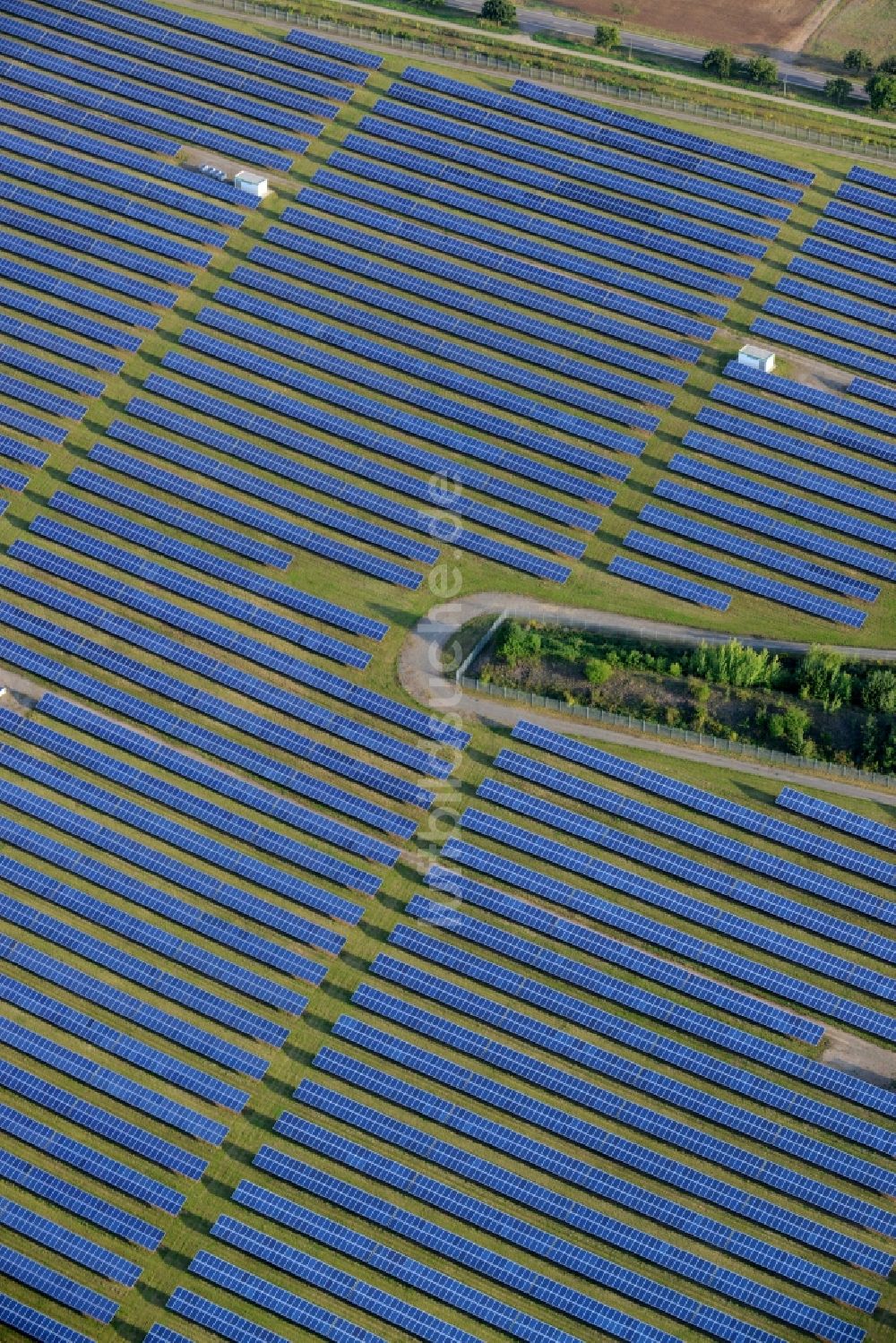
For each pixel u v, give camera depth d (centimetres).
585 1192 11138
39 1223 11456
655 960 11919
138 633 14025
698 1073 11450
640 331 15325
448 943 12162
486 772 12900
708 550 13962
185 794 13112
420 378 15250
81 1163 11644
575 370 15112
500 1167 11262
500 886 12388
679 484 14338
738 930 11975
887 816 12350
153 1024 12125
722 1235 10862
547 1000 11838
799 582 13738
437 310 15688
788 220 16012
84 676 13850
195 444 15062
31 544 14675
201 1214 11350
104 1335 11000
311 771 13112
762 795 12544
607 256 15912
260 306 15862
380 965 12112
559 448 14612
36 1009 12325
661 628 13562
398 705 13288
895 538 13788
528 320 15512
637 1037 11625
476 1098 11538
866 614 13488
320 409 15138
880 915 11931
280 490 14638
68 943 12562
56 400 15462
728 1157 11125
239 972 12231
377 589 14012
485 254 16012
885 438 14462
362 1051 11819
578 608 13725
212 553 14388
